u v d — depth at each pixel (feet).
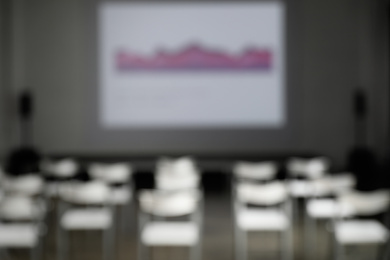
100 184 19.57
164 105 42.32
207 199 32.45
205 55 42.01
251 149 42.19
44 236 23.65
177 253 21.35
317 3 42.75
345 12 42.78
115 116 42.50
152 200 17.88
